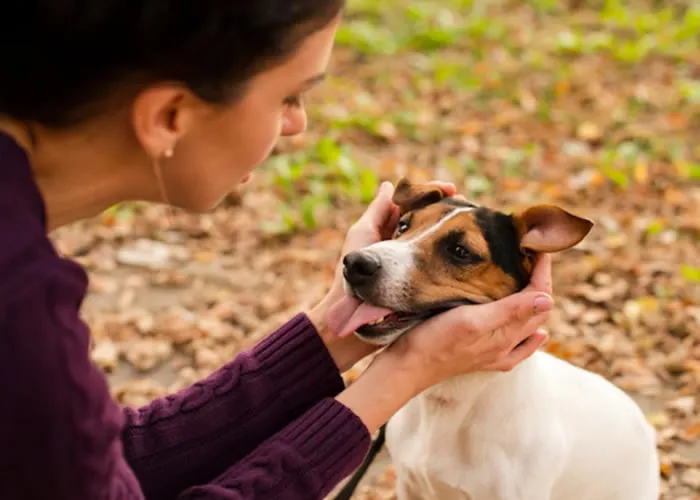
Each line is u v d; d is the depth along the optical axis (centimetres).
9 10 109
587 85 627
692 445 326
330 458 167
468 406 220
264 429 187
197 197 140
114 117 123
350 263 197
